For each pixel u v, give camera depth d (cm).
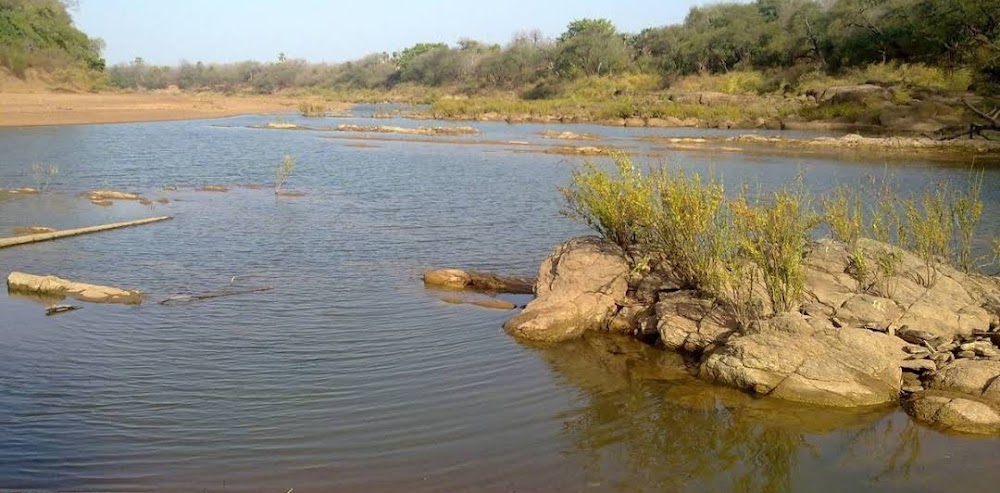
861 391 792
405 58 13625
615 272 1086
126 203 1959
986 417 738
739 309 947
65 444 668
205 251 1436
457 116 6562
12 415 722
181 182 2395
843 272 1030
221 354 891
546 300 1034
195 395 775
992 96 4481
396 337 966
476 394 798
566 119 6197
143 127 4694
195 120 5659
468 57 11406
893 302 946
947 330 912
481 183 2464
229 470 630
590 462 665
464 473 639
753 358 829
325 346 926
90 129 4316
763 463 672
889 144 3938
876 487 636
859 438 723
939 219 1162
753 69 7656
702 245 1044
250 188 2302
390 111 7400
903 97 5238
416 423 726
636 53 9450
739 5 9369
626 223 1150
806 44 7188
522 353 926
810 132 5038
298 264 1349
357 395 784
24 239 1456
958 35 5134
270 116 6581
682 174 1228
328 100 10706
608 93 8038
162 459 646
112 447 665
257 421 720
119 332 963
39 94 6162
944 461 679
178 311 1056
